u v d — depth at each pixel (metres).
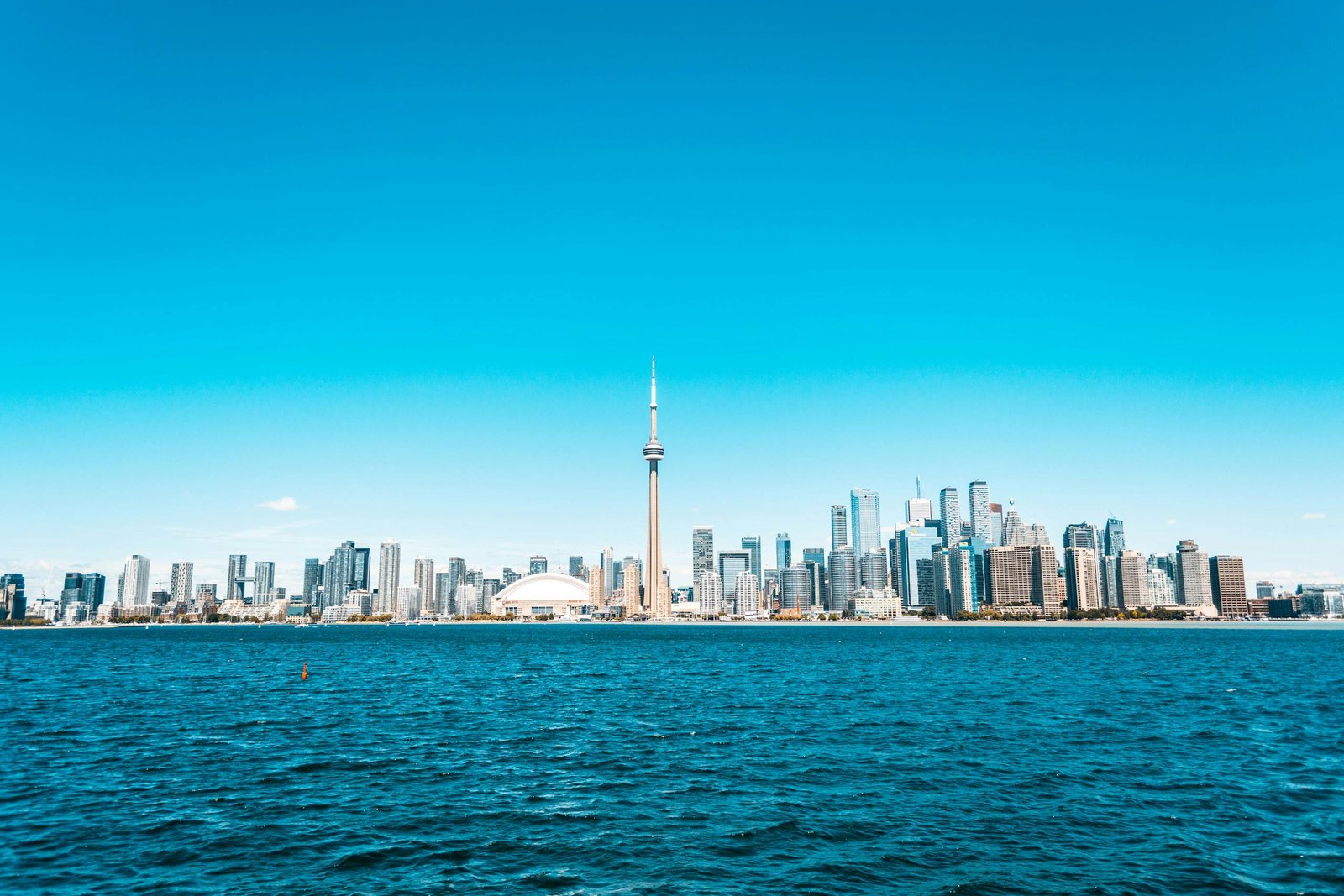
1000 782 61.75
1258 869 42.75
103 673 168.00
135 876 41.78
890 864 43.72
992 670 176.62
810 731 86.44
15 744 77.12
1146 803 55.50
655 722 93.12
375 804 55.12
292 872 42.34
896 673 170.00
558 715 99.06
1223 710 102.06
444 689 134.25
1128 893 39.69
